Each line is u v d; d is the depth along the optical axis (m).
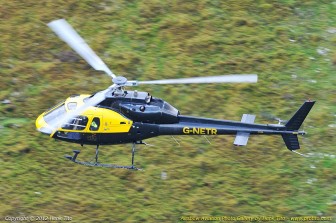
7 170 78.62
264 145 82.94
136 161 80.62
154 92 89.50
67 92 89.56
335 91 90.50
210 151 82.25
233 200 76.62
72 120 71.00
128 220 74.19
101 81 91.12
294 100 89.31
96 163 72.44
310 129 85.06
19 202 75.19
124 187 77.88
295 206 76.06
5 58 94.06
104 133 70.44
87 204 75.50
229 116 86.94
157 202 76.31
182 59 94.69
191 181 78.69
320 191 77.62
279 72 93.19
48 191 76.81
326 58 95.69
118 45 96.50
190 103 88.56
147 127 69.94
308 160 81.19
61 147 81.94
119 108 70.25
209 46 96.56
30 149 81.38
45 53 95.25
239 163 80.94
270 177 79.19
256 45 96.94
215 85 90.94
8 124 84.62
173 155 81.69
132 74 92.25
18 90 89.81
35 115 86.50
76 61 93.94
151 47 96.50
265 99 89.44
